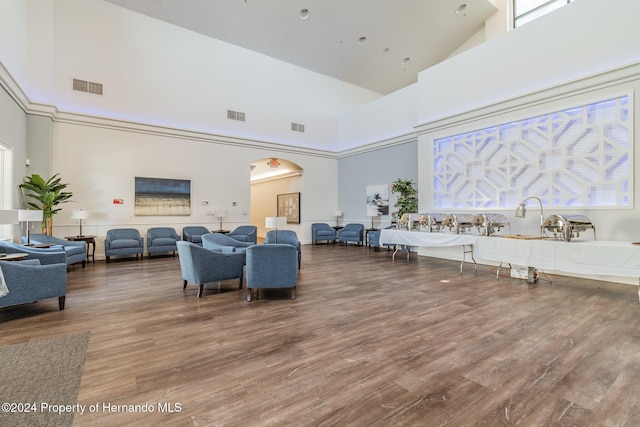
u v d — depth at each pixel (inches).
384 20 312.3
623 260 139.4
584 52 195.8
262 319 125.5
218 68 345.4
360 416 65.6
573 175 201.2
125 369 85.7
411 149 342.3
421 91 299.6
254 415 66.1
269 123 382.3
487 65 246.4
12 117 204.7
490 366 86.8
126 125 287.4
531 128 220.4
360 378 81.0
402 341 103.8
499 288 173.6
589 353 94.2
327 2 284.0
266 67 381.7
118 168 285.7
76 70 267.1
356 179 416.5
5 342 103.0
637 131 175.9
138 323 121.0
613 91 183.9
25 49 233.9
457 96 268.2
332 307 140.6
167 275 209.9
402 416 65.6
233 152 354.0
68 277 203.5
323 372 84.0
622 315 127.8
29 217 182.5
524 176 225.9
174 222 314.2
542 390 75.1
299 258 229.0
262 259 149.4
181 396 73.1
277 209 480.1
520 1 303.4
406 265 248.7
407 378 80.8
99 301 150.0
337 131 448.5
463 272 219.5
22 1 225.5
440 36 344.5
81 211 242.4
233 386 77.4
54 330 113.5
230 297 157.6
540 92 212.5
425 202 294.7
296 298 155.2
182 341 104.4
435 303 145.8
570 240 164.7
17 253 152.3
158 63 307.9
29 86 239.6
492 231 208.1
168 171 311.9
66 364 88.3
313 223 417.1
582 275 199.9
